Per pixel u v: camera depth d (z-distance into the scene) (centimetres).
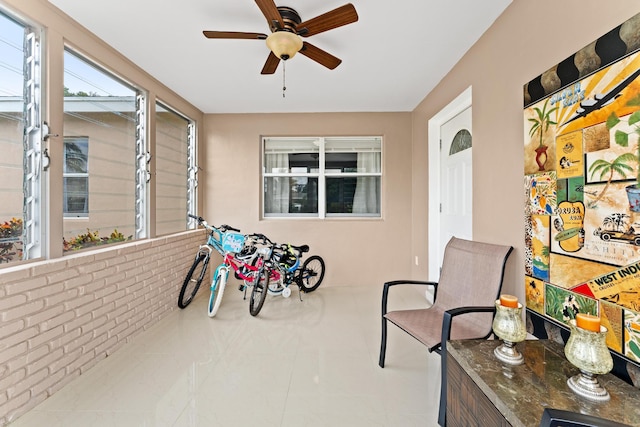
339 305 316
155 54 234
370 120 380
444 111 279
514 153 176
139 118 268
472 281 192
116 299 218
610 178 112
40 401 161
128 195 256
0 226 155
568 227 132
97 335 200
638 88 102
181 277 312
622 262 108
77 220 205
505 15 182
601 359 98
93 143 219
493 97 196
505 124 184
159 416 153
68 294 178
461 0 173
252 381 183
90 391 172
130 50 228
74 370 182
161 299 276
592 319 102
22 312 151
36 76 172
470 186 253
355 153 392
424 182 340
